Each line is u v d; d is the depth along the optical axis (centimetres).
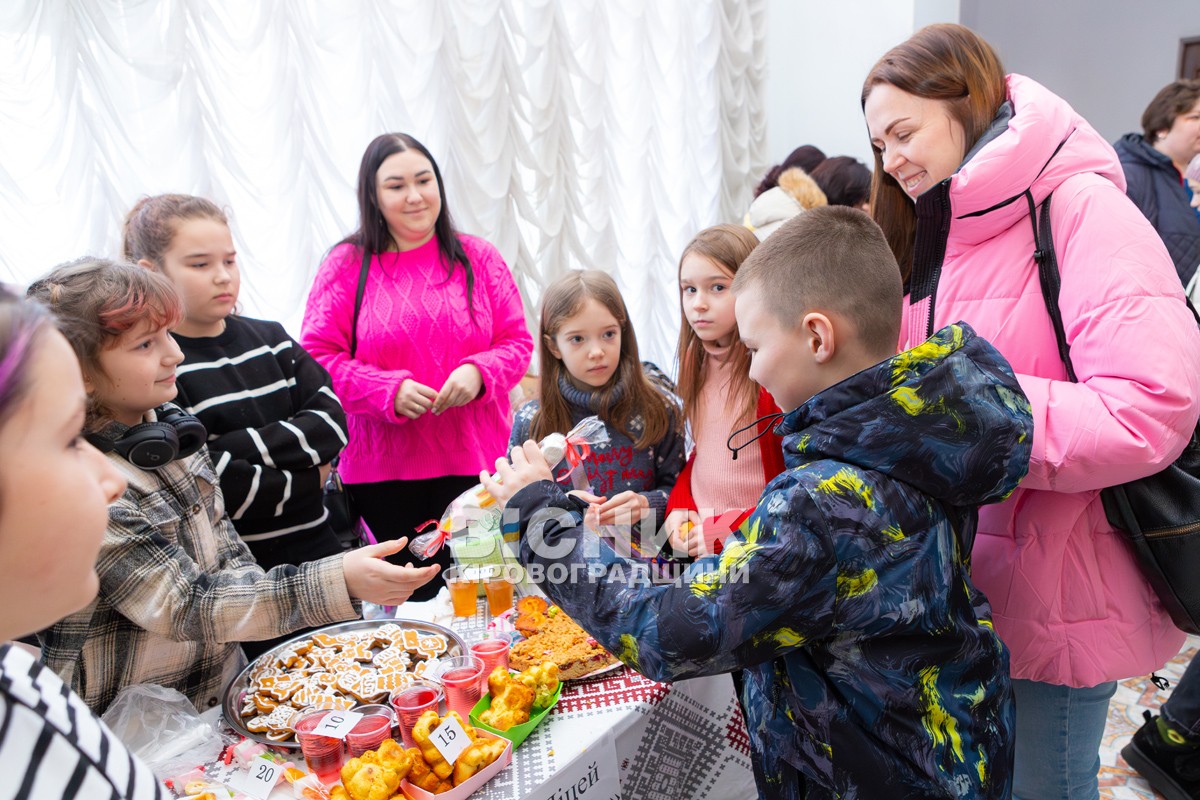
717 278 163
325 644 128
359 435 221
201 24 223
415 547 121
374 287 220
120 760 50
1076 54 515
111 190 215
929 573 84
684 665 81
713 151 368
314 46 247
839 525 80
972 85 122
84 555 46
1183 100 306
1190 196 311
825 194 273
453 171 280
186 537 122
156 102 217
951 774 87
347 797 93
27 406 42
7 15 194
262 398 167
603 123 326
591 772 107
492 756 100
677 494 175
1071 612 119
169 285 116
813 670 89
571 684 123
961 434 84
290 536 166
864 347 91
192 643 123
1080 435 106
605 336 176
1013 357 121
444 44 271
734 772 142
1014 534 121
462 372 213
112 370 110
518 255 301
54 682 49
